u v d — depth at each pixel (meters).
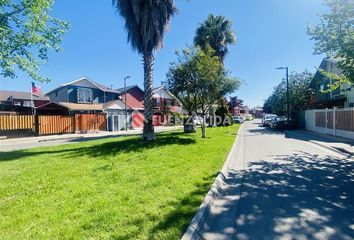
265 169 8.38
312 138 17.95
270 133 23.58
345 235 3.83
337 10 9.60
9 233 3.67
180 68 16.41
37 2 14.29
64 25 15.95
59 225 3.89
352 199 5.39
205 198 5.11
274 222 4.32
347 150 11.41
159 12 13.77
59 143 17.55
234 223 4.34
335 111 18.89
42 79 15.61
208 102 17.25
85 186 5.84
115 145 12.97
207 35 26.47
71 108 29.44
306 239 3.73
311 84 32.97
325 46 10.08
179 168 7.68
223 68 16.44
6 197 5.23
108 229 3.75
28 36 14.62
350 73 9.59
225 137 17.48
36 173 7.30
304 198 5.49
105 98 40.09
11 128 22.23
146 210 4.43
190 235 3.62
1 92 42.31
